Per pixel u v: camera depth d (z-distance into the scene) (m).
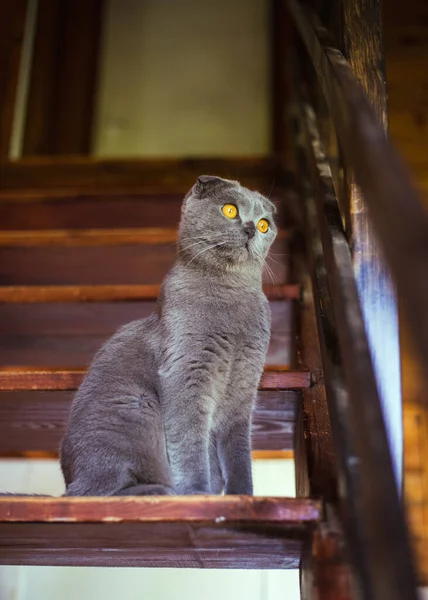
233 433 1.66
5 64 3.66
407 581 0.92
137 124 4.15
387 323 1.38
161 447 1.58
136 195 2.88
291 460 2.51
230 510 1.22
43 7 4.12
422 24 3.17
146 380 1.62
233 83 4.20
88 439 1.53
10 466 2.51
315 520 1.22
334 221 1.50
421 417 2.34
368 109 1.16
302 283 2.14
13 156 3.65
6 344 2.30
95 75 4.18
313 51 1.90
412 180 0.95
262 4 4.31
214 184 1.82
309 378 1.66
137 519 1.23
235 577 2.31
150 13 4.33
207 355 1.62
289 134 3.25
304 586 1.36
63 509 1.25
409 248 0.81
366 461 1.01
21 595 2.29
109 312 2.13
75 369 2.42
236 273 1.73
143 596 2.30
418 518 2.21
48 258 2.46
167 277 1.75
